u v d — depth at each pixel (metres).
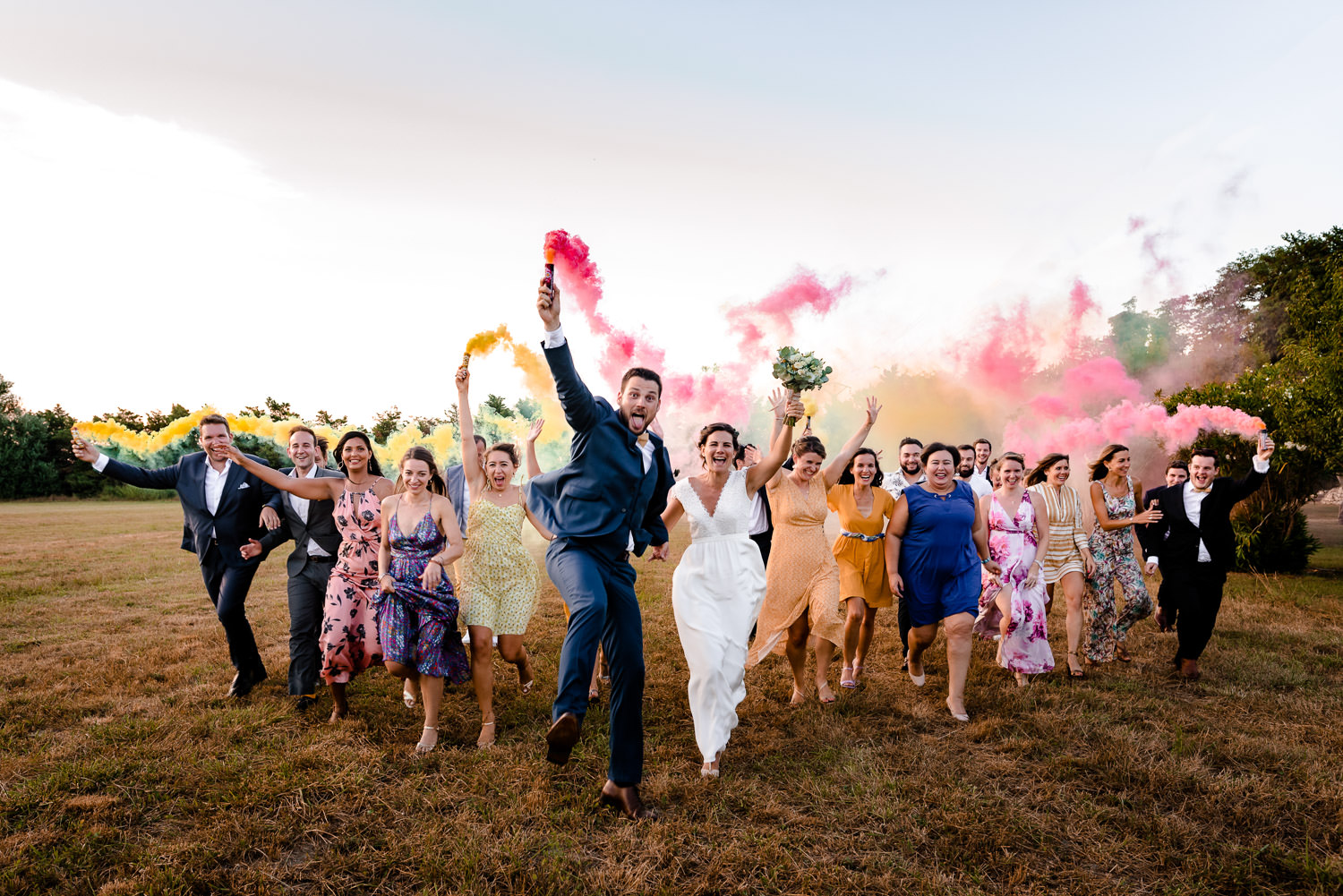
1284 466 10.37
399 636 4.24
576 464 3.44
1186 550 5.60
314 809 3.40
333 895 2.79
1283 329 12.62
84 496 47.09
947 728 4.53
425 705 4.21
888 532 5.22
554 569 3.46
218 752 4.04
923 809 3.42
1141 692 5.17
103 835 3.15
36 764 3.85
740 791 3.61
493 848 3.06
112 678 5.46
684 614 3.96
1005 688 5.24
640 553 3.78
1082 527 5.94
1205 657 6.05
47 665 5.83
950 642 4.79
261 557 5.15
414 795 3.54
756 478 4.02
